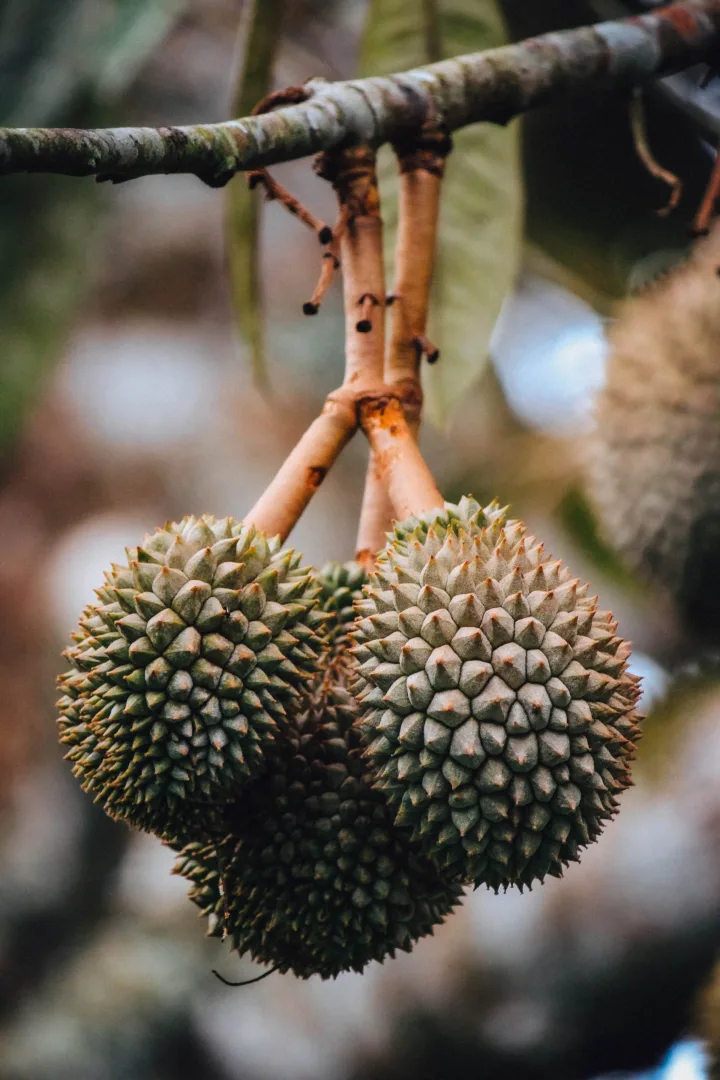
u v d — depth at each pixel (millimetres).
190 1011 2656
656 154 1482
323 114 1079
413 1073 2301
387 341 1187
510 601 1019
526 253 1581
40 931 2924
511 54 1156
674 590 1354
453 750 1006
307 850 1065
